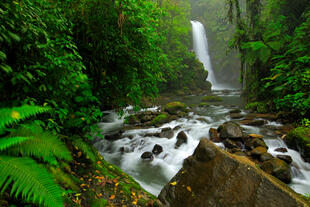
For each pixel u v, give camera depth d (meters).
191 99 16.91
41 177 1.40
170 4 16.95
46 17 2.32
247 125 6.93
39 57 2.23
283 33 9.36
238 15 10.60
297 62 5.95
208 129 6.47
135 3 3.45
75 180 2.40
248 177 2.11
